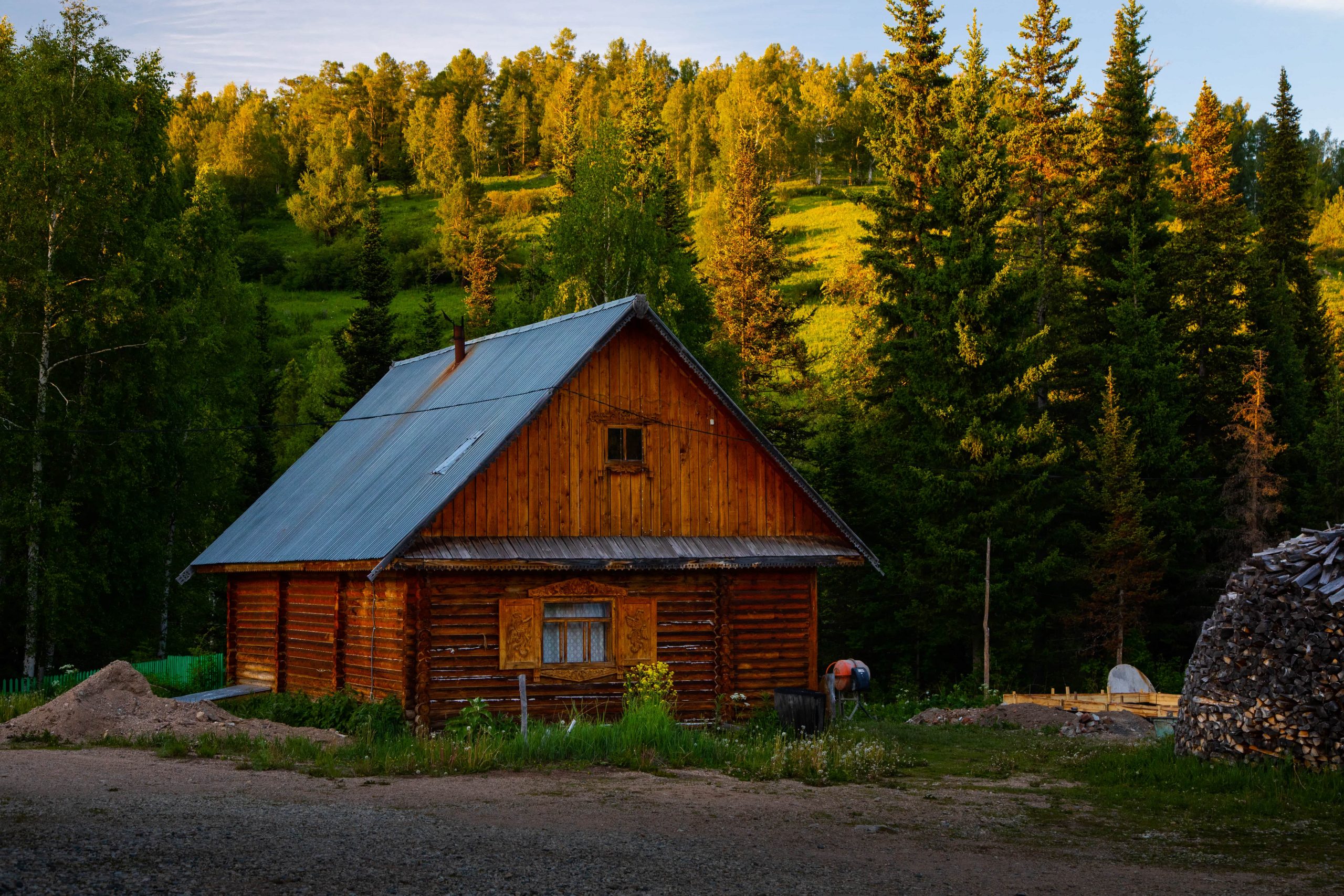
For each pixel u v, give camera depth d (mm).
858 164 160000
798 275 101312
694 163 161375
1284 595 16203
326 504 25750
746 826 12148
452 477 21625
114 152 34594
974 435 37406
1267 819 13359
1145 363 43281
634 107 60781
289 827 10789
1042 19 50594
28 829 9969
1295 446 48000
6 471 32594
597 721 21281
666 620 23594
